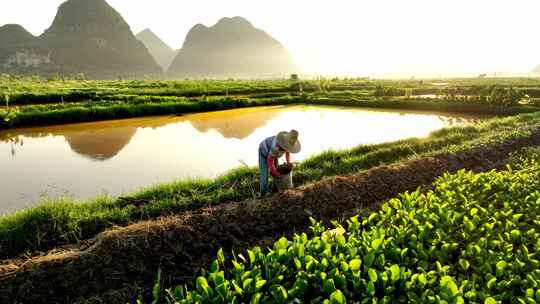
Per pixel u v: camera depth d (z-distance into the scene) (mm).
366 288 3723
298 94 38844
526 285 3994
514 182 7148
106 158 13562
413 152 12102
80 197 9586
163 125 20906
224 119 23062
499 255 4477
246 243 6262
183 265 5625
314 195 7539
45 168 12297
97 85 56969
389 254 4496
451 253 4941
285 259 4281
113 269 5262
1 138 17422
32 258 5621
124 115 23766
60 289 4965
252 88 46062
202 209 6816
